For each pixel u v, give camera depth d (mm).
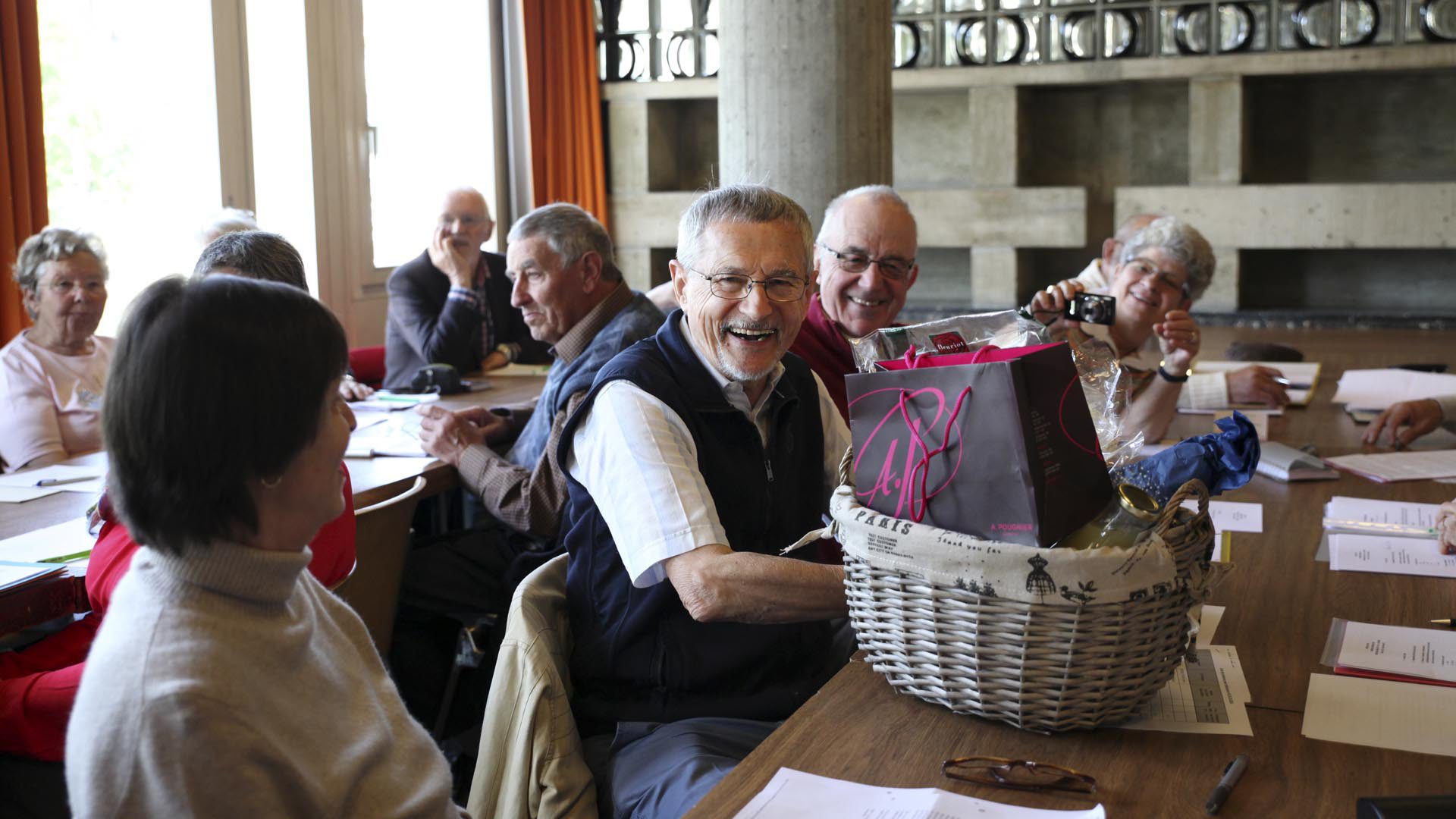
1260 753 1160
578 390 2361
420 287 4262
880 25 4133
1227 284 7082
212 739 866
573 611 1724
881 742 1176
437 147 6609
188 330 886
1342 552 1860
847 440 1911
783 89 4098
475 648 2283
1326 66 6648
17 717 1611
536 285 2695
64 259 2963
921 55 7320
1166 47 6961
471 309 4113
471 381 3871
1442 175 7066
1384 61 6543
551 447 2385
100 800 867
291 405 911
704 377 1705
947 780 1101
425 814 1052
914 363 1261
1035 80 7117
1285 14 6734
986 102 7246
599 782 1595
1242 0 6781
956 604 1155
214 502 898
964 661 1177
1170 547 1121
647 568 1553
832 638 1841
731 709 1659
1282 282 7488
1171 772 1118
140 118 4766
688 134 8250
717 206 1676
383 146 6176
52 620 1923
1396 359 5156
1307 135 7301
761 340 1672
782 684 1699
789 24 4070
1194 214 7062
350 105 5730
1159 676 1181
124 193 4730
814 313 2398
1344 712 1252
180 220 4961
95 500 2332
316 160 5512
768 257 1644
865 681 1328
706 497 1590
